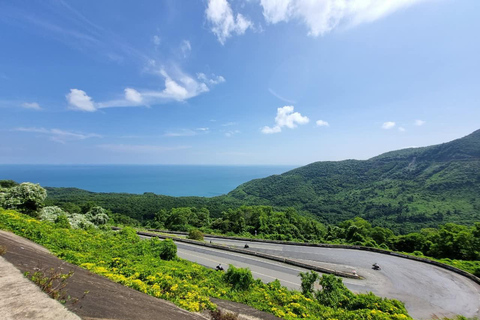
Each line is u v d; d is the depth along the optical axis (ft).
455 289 58.18
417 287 58.65
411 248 114.21
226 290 35.12
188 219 167.63
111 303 12.66
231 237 112.98
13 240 20.31
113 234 58.65
